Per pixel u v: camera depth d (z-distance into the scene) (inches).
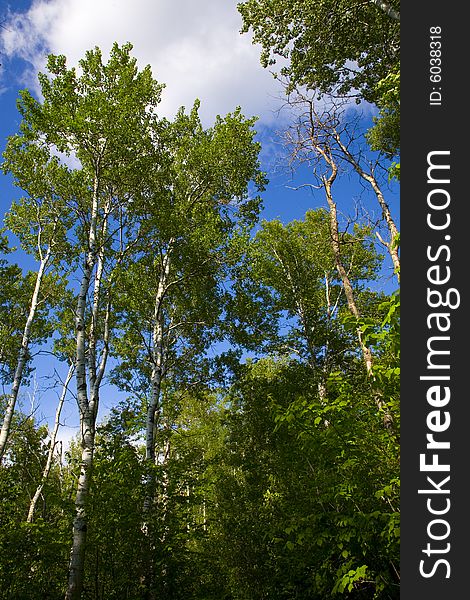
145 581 329.1
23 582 318.0
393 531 178.9
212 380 657.0
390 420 214.5
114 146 430.6
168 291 626.5
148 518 347.6
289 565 286.5
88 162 475.5
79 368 370.0
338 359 689.0
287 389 613.0
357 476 208.8
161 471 368.2
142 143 462.9
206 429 850.8
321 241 848.3
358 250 833.5
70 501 322.3
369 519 192.5
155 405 529.3
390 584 194.2
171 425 700.0
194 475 398.9
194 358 679.1
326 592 233.1
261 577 426.9
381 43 446.6
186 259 570.9
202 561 394.9
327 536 207.9
